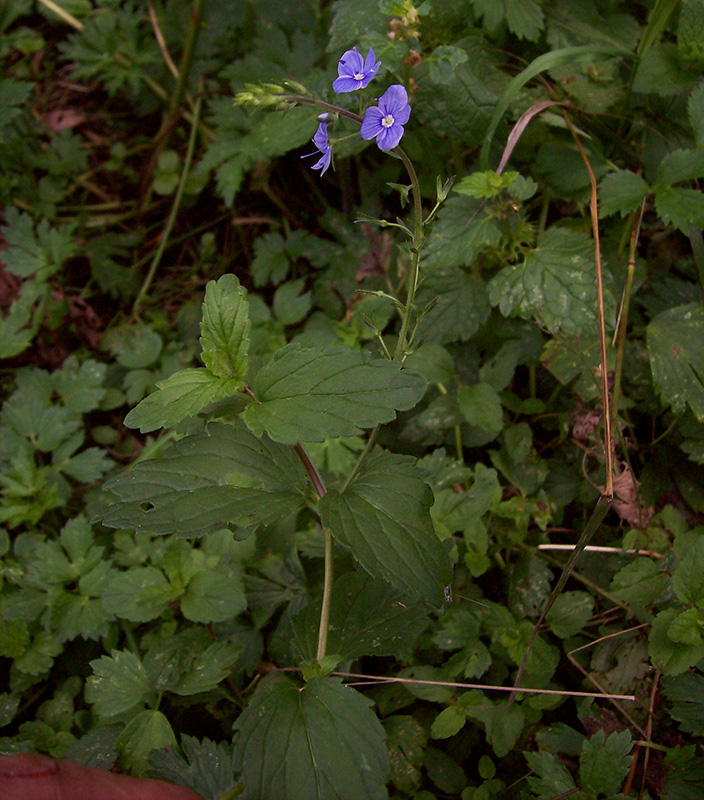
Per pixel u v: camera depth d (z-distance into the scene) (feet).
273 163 1.36
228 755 0.81
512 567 0.96
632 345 1.02
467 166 1.16
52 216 1.42
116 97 1.55
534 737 0.88
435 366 1.00
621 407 0.99
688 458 1.00
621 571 0.90
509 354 1.01
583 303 0.93
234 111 1.25
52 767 0.64
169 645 0.89
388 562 0.70
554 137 1.08
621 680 0.88
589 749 0.79
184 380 0.73
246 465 0.76
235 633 0.93
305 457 0.77
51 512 1.09
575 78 1.08
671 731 0.86
